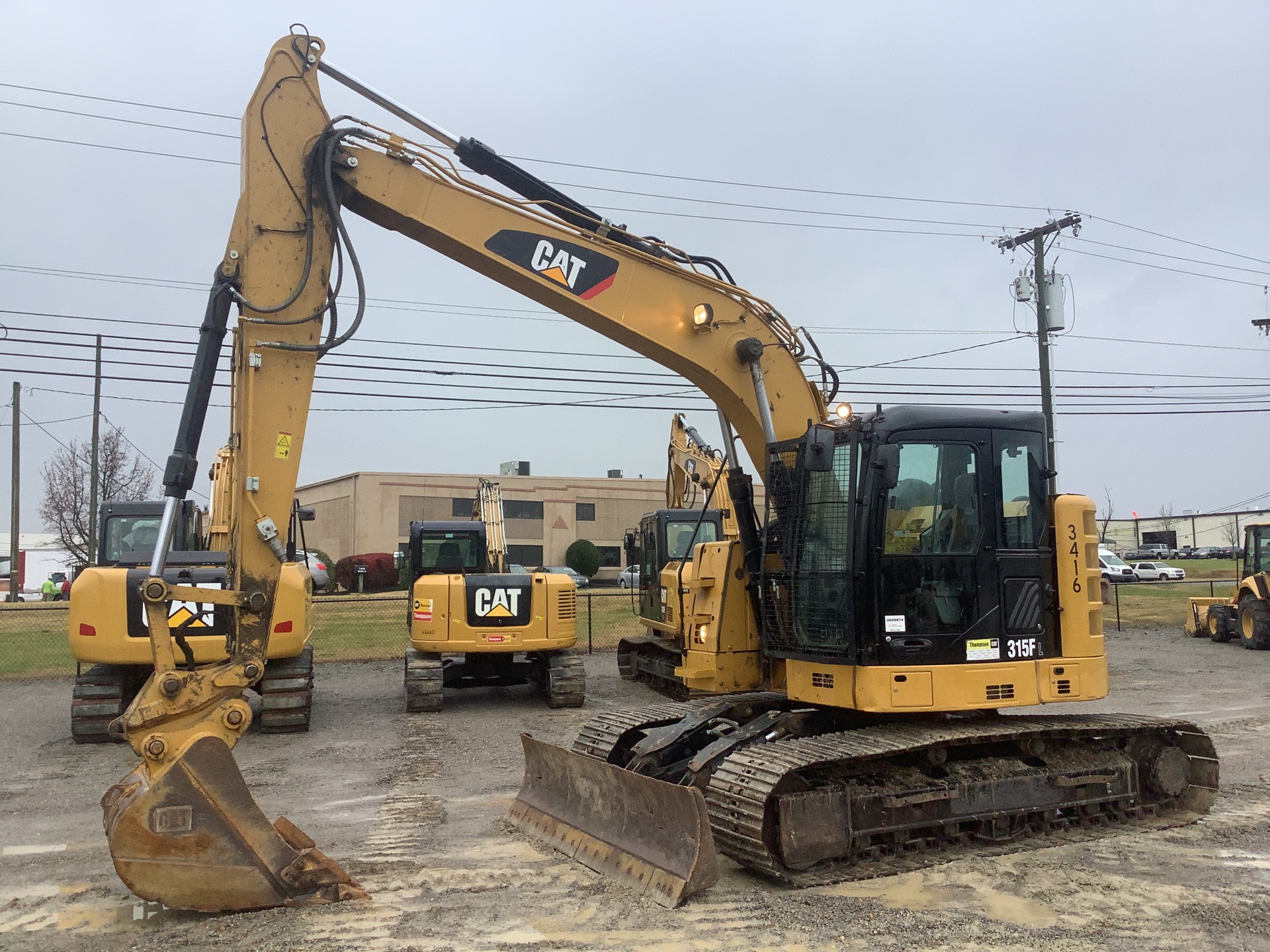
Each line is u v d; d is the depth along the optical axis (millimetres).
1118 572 48312
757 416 7844
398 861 6449
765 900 5695
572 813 6848
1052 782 7098
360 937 5105
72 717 11102
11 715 13398
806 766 5922
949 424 6824
